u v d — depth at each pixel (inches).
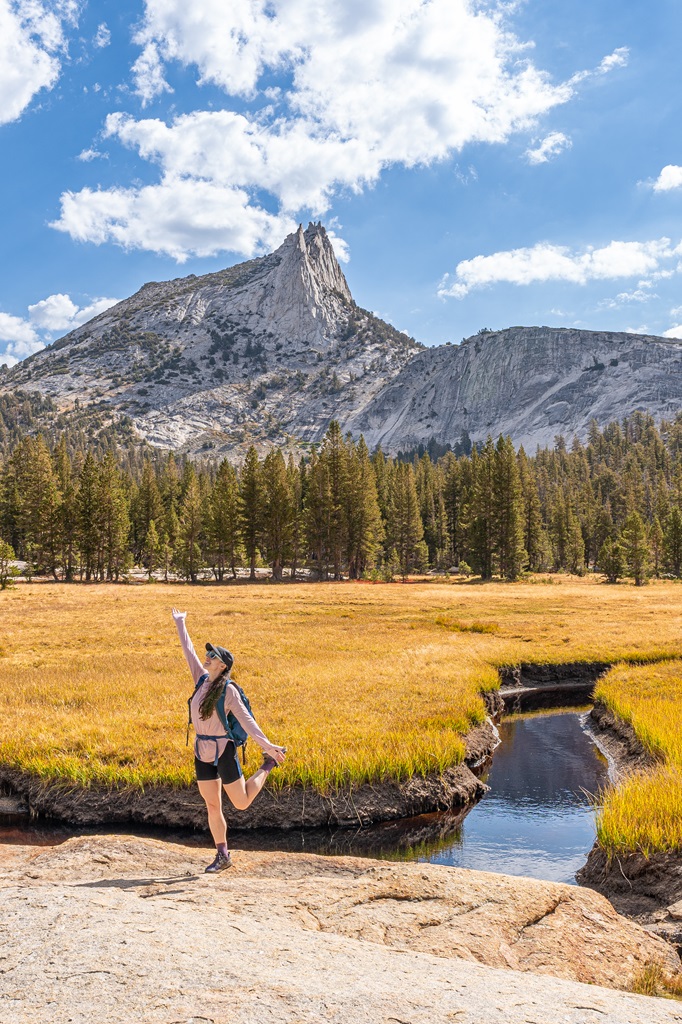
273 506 3853.3
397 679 848.9
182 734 569.6
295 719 623.5
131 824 458.3
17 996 123.8
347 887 233.9
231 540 3941.9
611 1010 137.4
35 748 534.3
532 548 4879.4
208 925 169.5
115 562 3951.8
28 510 4168.3
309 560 4835.1
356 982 138.6
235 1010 119.8
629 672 935.0
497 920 220.5
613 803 373.1
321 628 1502.2
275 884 232.1
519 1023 124.5
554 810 499.8
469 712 697.0
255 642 1234.6
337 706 685.3
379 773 502.6
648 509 6510.8
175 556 4030.5
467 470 5201.8
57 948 145.3
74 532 3828.7
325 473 4077.3
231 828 453.7
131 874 242.5
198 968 137.9
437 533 5241.1
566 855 406.6
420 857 406.6
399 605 2155.5
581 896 251.1
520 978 155.2
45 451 4822.8
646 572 3673.7
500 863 393.7
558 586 3371.1
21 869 250.7
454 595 2620.6
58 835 437.7
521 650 1181.7
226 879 234.5
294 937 167.3
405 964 156.5
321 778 482.3
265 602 2271.2
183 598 2455.7
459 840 436.8
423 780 512.4
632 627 1464.1
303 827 458.9
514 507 3976.4
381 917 212.4
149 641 1273.4
